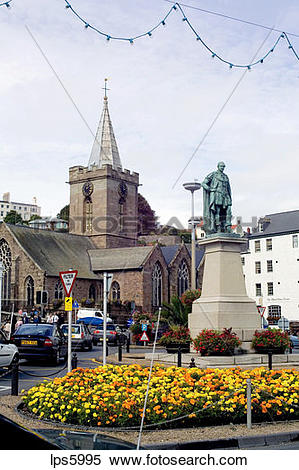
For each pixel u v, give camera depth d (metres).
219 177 21.95
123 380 11.54
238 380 11.56
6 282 73.81
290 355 20.58
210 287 21.33
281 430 9.99
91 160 90.38
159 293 80.19
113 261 79.81
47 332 23.23
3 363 19.38
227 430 9.90
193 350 21.38
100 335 41.59
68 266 76.19
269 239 73.44
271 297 72.25
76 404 10.08
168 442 8.76
